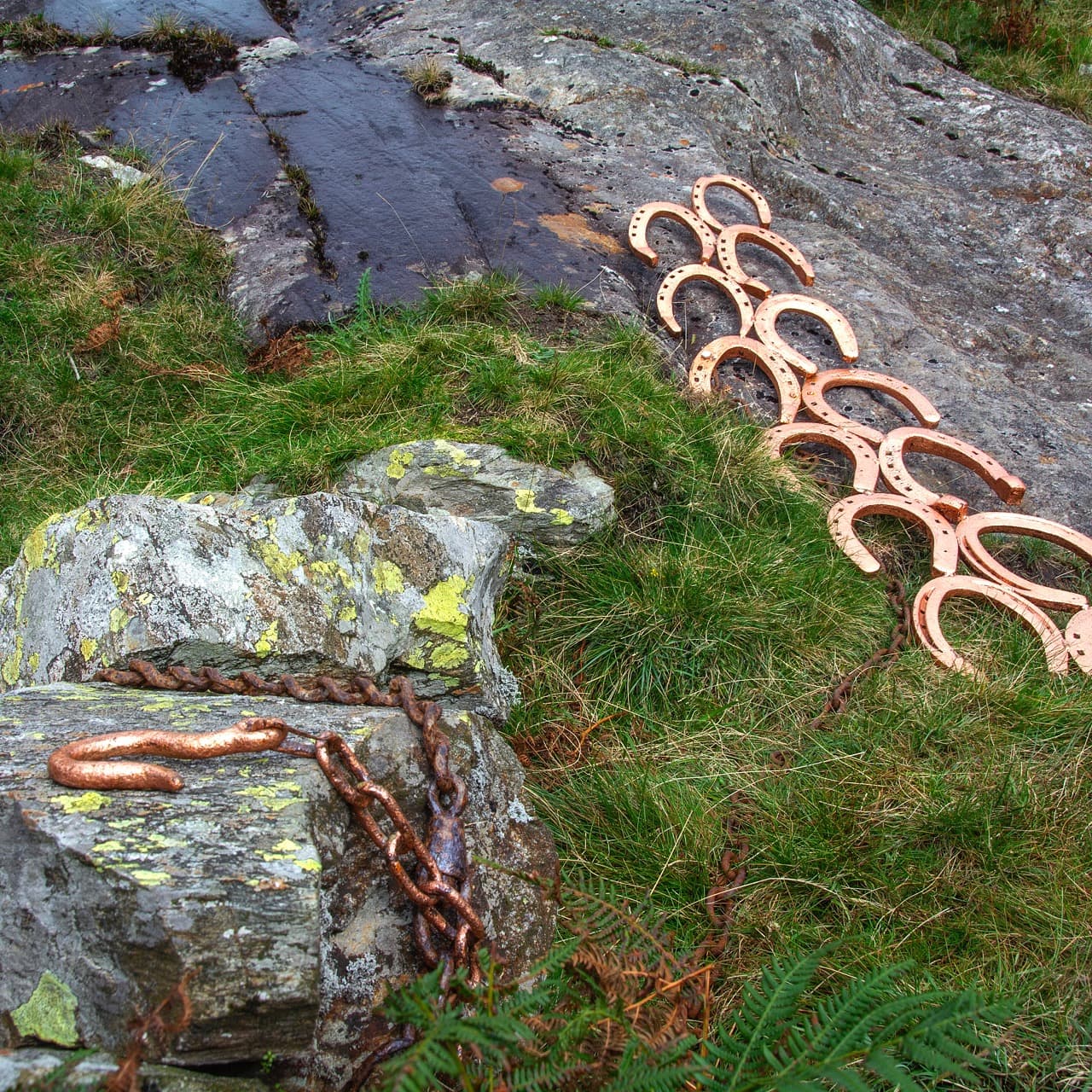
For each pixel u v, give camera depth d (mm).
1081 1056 2355
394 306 4918
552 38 7047
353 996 1823
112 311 5012
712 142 6453
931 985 2469
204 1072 1533
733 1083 1626
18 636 2617
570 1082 1603
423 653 2754
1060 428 4988
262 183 5730
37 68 6645
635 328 4809
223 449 4438
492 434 4016
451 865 1936
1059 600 4066
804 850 2873
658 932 2289
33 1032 1558
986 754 3258
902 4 8938
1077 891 2791
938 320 5734
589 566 3787
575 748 3252
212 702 2168
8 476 4523
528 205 5656
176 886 1539
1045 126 7223
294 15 7871
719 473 4156
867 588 4004
